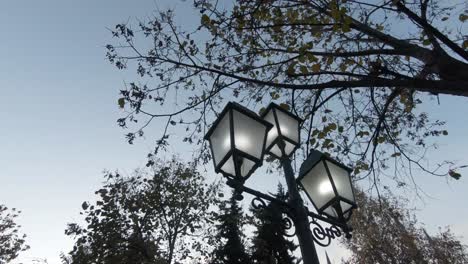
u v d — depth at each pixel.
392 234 21.39
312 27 6.42
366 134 7.05
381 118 6.21
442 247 26.47
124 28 5.77
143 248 19.98
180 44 5.69
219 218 22.88
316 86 4.94
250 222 22.83
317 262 3.11
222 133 3.47
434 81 4.52
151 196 21.31
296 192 3.65
